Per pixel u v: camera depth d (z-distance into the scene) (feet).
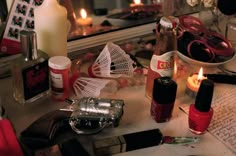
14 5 1.86
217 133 1.59
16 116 1.62
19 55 1.76
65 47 1.82
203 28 2.30
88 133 1.51
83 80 1.83
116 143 1.45
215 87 1.97
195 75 1.93
